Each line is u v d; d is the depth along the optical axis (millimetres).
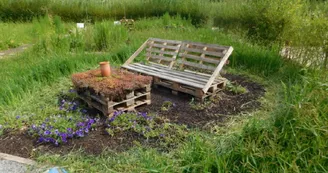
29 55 5309
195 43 4102
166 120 3047
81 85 3250
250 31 5895
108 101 3039
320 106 2650
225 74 4566
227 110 3316
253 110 3293
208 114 3219
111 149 2576
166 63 4699
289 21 5133
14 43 6840
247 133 2432
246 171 2127
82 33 6352
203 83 3531
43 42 5578
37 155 2527
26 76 3992
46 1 10148
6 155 2533
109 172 2287
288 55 4727
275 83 4074
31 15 9953
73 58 4789
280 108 2820
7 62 5039
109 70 3311
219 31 6742
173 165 2283
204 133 2791
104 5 10164
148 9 9938
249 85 4094
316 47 4156
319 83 2996
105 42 6094
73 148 2602
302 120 2414
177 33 6871
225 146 2400
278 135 2365
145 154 2439
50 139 2686
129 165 2346
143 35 6672
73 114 3199
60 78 4191
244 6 6094
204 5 9219
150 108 3371
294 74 3990
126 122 2971
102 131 2875
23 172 2314
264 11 5504
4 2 9961
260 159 2188
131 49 5336
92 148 2598
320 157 2152
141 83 3260
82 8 10078
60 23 8070
